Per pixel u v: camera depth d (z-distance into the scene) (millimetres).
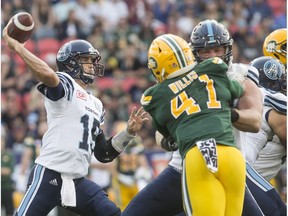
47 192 21453
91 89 44375
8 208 37750
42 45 50875
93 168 35406
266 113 22516
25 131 43969
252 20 56969
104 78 48625
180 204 20875
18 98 46156
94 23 53094
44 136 21859
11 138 43750
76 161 21625
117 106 45281
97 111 22344
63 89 21297
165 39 19719
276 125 22438
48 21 51906
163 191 20734
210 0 56375
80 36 51875
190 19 55125
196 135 18875
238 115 19266
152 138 42094
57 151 21531
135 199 20875
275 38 25375
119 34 51188
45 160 21656
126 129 22562
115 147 22625
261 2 58000
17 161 41562
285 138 22562
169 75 19562
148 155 39750
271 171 23188
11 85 46656
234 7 56500
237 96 19531
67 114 21594
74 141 21578
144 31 52312
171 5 55750
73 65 22344
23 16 20688
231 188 18969
